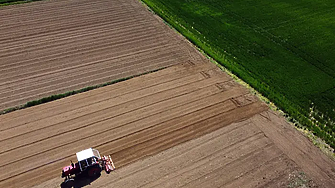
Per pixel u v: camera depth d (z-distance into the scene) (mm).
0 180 15875
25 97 21672
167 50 28031
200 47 28766
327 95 23250
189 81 24047
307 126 20078
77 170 15867
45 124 19500
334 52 28641
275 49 28969
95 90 22672
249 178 16219
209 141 18547
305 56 27969
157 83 23672
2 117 19875
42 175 16219
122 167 16812
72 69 24797
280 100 22250
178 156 17484
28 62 25391
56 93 22203
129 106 21250
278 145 18391
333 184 16156
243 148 18078
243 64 26641
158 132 19156
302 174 16594
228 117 20484
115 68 25203
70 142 18281
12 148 17734
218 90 23109
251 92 23078
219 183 15914
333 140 19016
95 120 19969
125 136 18828
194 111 20938
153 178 16156
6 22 30953
